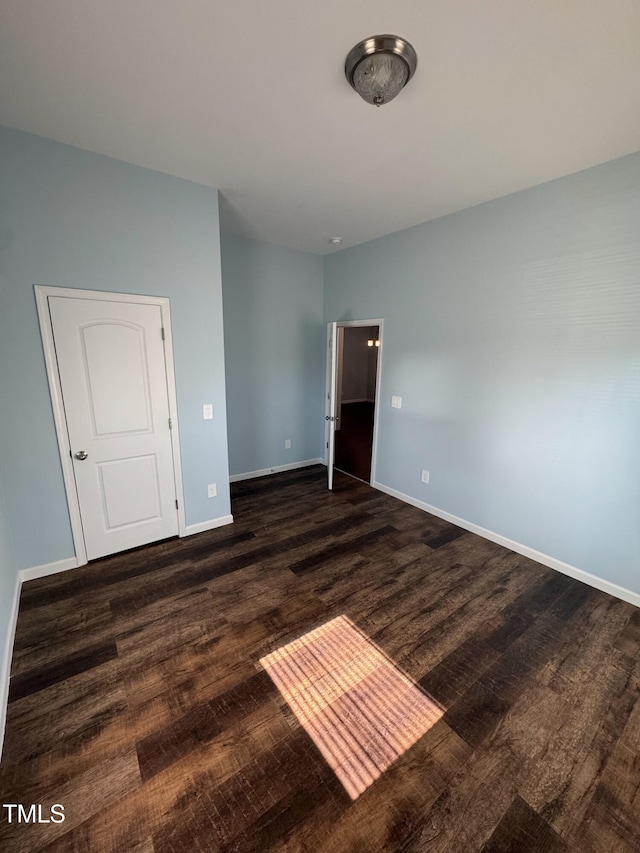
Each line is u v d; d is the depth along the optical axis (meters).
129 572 2.53
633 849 1.13
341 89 1.61
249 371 4.28
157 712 1.54
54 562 2.49
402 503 3.79
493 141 1.99
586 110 1.72
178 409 2.83
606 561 2.39
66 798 1.24
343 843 1.14
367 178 2.47
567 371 2.45
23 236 2.08
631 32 1.28
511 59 1.41
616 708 1.60
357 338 10.27
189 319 2.75
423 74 1.50
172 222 2.55
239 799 1.24
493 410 2.91
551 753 1.41
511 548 2.91
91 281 2.32
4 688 1.59
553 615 2.17
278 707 1.58
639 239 2.06
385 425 3.95
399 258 3.56
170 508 2.94
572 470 2.49
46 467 2.37
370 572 2.58
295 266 4.37
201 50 1.40
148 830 1.16
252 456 4.51
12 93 1.66
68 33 1.32
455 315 3.10
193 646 1.90
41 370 2.26
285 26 1.29
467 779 1.32
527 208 2.54
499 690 1.67
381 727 1.50
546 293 2.49
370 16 1.25
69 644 1.90
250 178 2.50
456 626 2.07
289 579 2.48
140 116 1.83
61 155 2.11
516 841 1.15
